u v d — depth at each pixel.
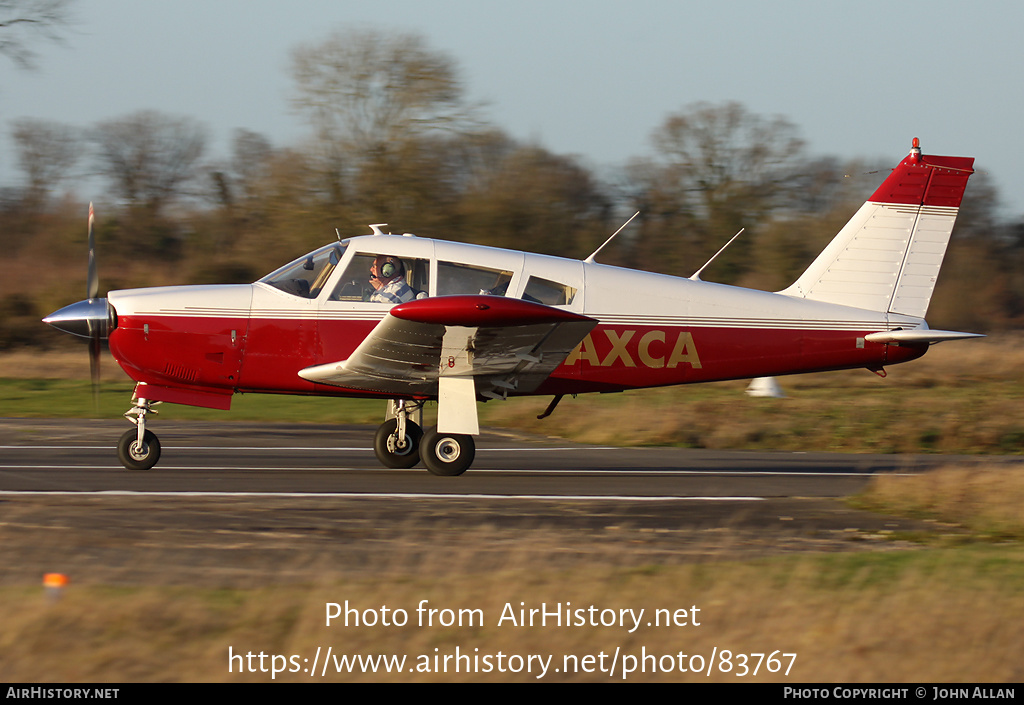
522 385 31.30
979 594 16.36
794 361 33.19
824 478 33.25
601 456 38.62
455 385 29.89
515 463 35.84
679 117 107.44
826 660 13.46
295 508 24.58
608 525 23.55
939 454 42.28
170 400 30.97
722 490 29.83
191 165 110.25
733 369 32.81
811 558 19.55
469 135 85.25
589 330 27.72
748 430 45.44
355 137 83.81
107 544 19.73
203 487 27.73
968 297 109.50
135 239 100.94
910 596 16.14
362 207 83.06
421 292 30.59
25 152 110.75
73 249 99.25
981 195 115.31
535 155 90.44
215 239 100.06
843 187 105.31
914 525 24.28
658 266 103.56
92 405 53.59
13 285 90.31
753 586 16.73
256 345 30.27
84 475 29.73
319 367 29.45
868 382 71.75
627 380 32.25
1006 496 25.98
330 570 18.02
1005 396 62.22
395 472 32.22
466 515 24.28
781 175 105.50
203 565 18.22
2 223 104.38
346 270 30.56
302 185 83.75
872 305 34.00
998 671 13.15
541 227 89.12
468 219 85.81
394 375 29.75
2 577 16.98
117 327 30.06
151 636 13.82
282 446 39.12
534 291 31.17
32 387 61.03
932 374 76.81
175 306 30.12
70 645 13.46
